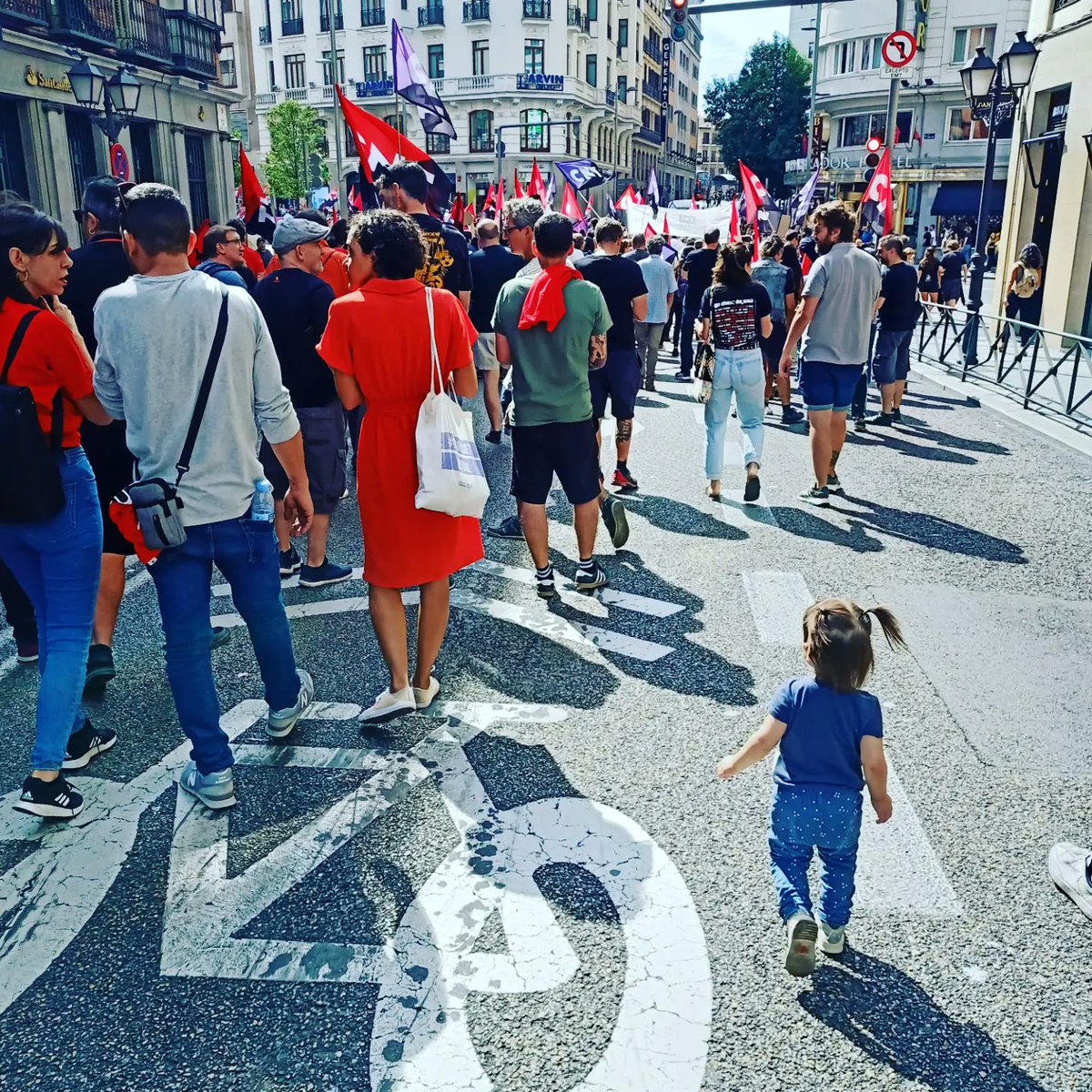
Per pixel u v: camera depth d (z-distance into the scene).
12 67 19.61
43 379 3.46
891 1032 2.68
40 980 2.86
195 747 3.65
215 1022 2.71
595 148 70.50
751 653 4.95
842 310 7.04
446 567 4.13
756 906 3.15
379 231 3.90
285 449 3.73
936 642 5.10
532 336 5.30
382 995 2.79
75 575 3.60
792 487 7.96
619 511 6.14
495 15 60.75
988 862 3.39
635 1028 2.68
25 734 4.23
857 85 48.25
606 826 3.55
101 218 4.66
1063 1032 2.69
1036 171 18.09
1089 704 4.47
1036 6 17.62
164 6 25.92
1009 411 11.11
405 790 3.78
